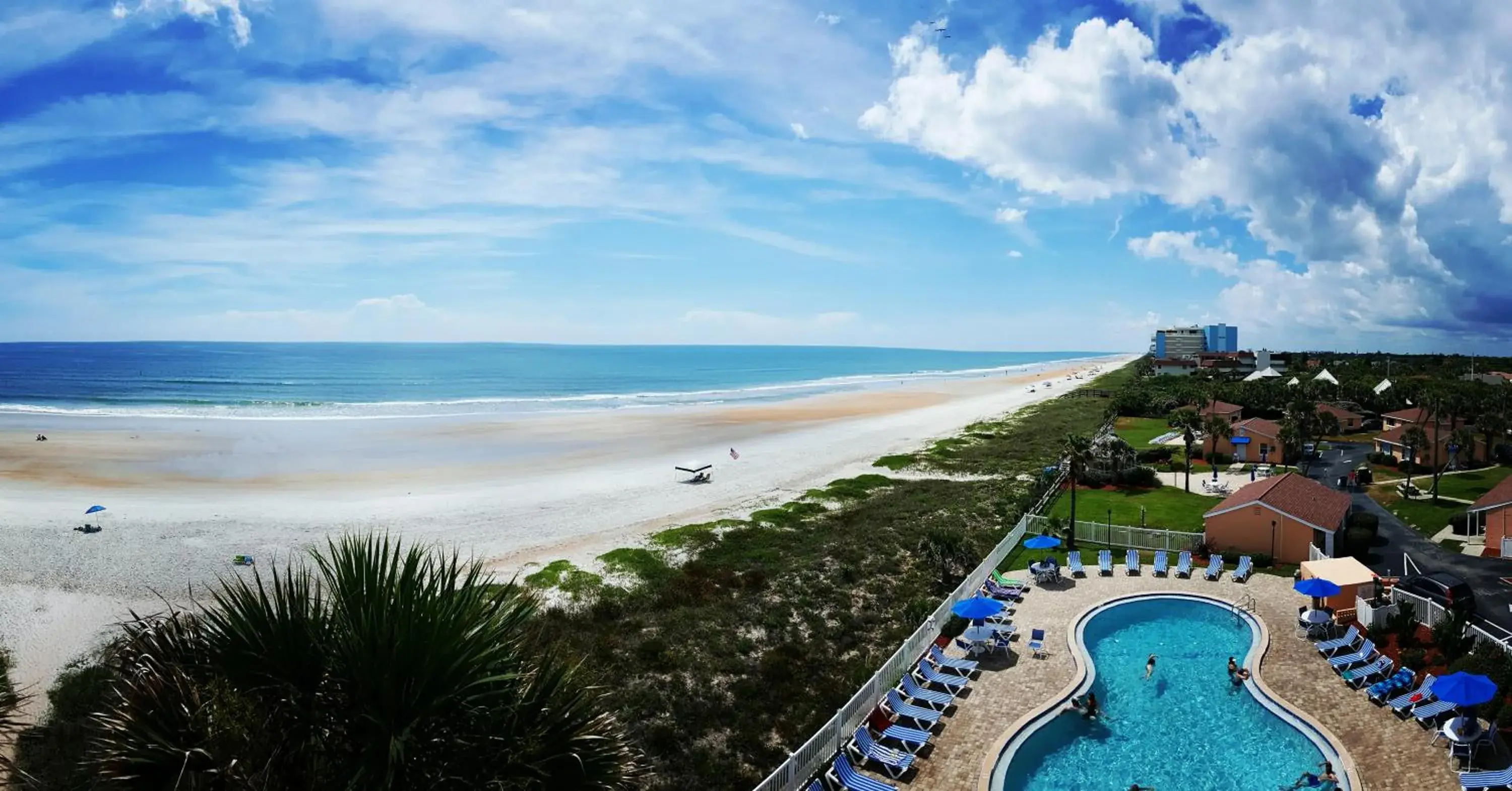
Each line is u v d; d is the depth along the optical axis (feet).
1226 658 96.27
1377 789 66.85
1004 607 113.70
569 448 278.46
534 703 36.24
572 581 126.31
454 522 170.60
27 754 72.33
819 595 123.34
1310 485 150.10
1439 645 89.45
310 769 31.37
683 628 108.06
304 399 470.39
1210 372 618.85
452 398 490.90
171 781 30.99
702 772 76.23
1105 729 80.69
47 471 220.23
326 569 35.96
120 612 113.91
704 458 259.60
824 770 73.20
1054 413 400.06
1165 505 178.19
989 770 71.46
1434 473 178.40
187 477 215.72
